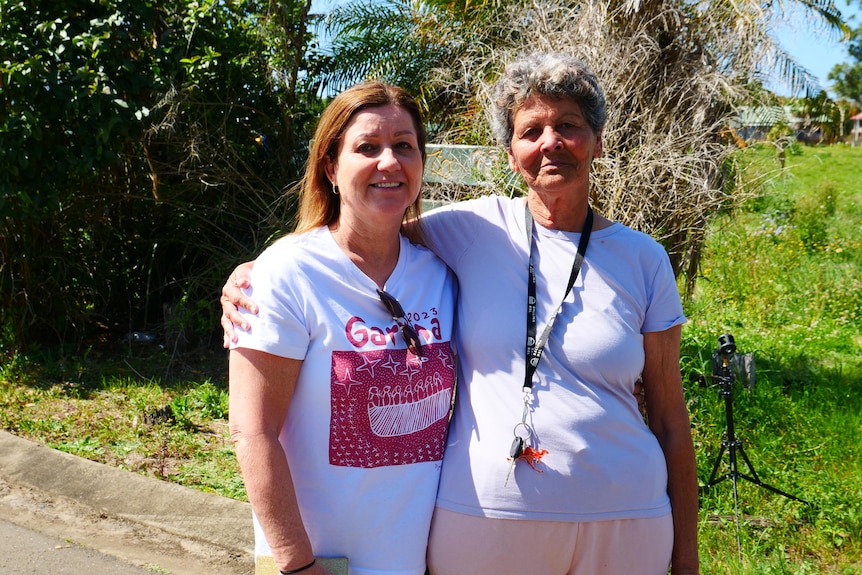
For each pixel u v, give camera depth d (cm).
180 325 669
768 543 378
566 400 213
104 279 738
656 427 234
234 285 206
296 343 198
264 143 748
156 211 737
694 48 539
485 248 228
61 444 498
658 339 227
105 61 617
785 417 515
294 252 204
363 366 202
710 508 412
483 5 710
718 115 535
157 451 490
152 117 665
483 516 210
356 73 845
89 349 670
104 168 696
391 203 206
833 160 1833
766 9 539
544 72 217
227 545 389
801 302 876
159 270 745
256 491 193
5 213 612
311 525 204
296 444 204
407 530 209
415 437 209
